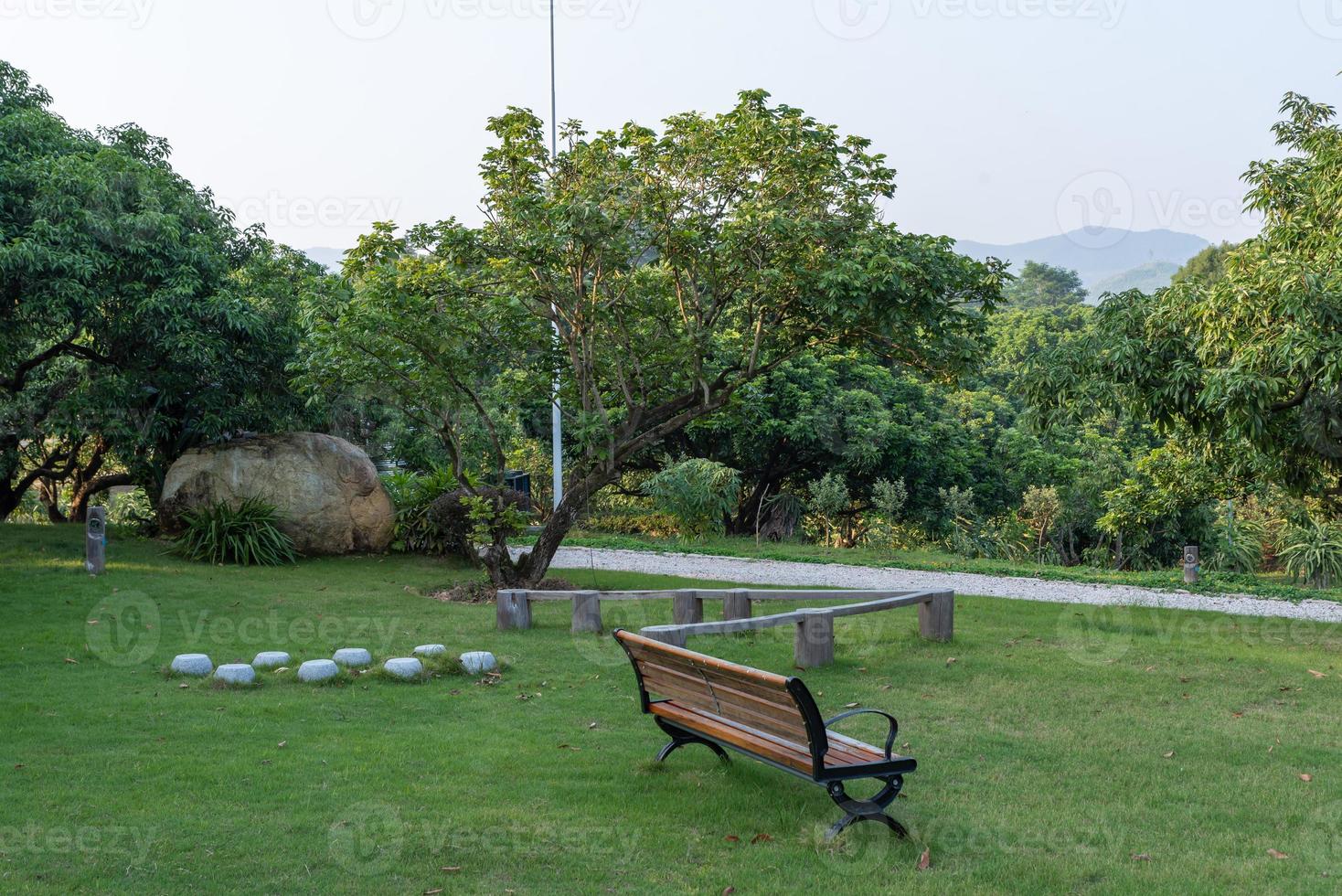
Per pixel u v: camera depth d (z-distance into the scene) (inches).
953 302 484.4
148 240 585.9
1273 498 884.0
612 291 506.0
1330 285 342.6
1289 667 361.4
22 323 585.0
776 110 469.7
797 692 182.7
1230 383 348.8
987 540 1024.9
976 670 342.3
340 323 502.0
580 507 526.3
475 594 497.0
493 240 491.2
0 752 221.9
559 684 311.4
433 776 215.9
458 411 571.8
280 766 218.1
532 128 495.5
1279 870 175.0
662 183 481.7
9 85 657.0
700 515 884.6
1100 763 238.4
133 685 290.2
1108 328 418.9
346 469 619.5
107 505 858.1
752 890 162.4
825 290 457.7
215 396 634.2
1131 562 971.3
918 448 1078.4
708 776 221.1
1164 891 165.5
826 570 666.2
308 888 157.6
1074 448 1197.7
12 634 358.9
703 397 533.0
